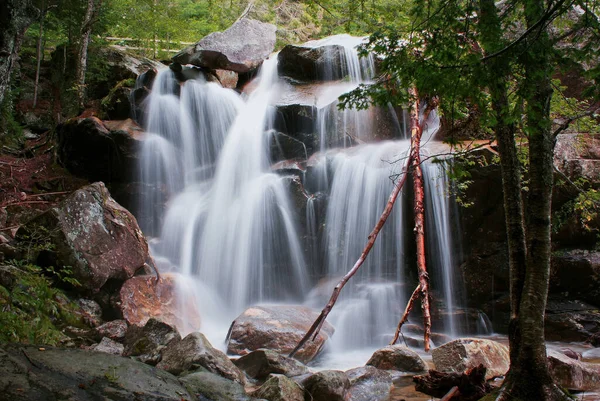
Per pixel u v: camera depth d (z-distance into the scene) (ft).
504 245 31.37
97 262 26.11
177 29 59.52
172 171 40.86
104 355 13.07
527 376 12.71
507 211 14.32
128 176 39.58
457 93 10.24
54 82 52.44
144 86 42.75
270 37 49.55
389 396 17.54
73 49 51.72
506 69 9.84
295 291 34.55
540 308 12.99
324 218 34.81
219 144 42.19
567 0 9.30
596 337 27.53
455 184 31.17
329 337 26.58
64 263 25.38
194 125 42.70
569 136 32.14
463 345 19.85
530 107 10.66
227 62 45.62
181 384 13.26
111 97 43.21
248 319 24.99
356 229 34.01
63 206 26.30
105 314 26.05
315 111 39.32
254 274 34.99
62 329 23.17
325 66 44.04
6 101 43.98
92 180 40.88
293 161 38.42
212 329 29.63
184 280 31.01
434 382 18.01
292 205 35.14
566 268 30.17
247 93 44.70
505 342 28.17
